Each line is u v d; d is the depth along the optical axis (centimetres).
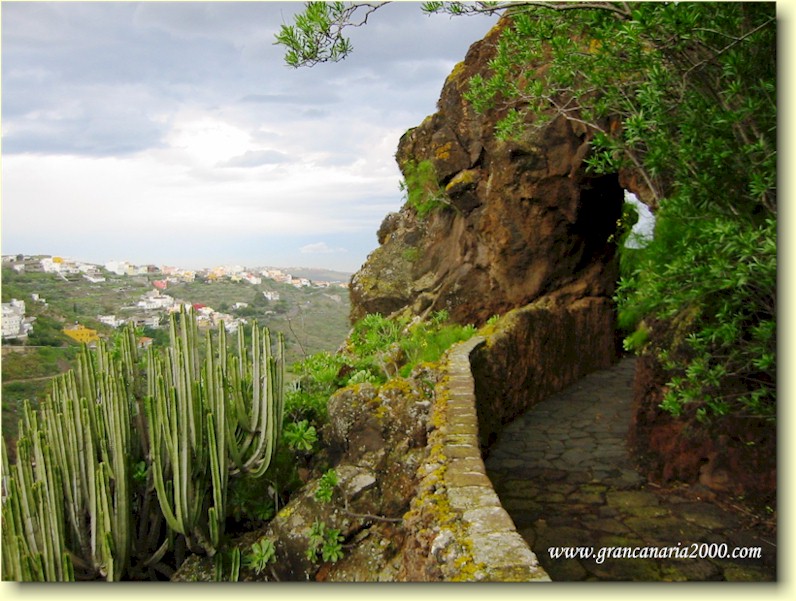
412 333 916
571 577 423
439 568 321
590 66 399
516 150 859
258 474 661
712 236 309
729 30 310
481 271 966
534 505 547
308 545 577
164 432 590
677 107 337
